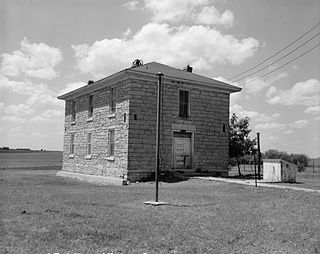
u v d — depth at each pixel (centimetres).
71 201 1380
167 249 766
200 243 813
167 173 2384
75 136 3102
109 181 2400
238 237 874
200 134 2583
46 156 9612
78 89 2953
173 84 2480
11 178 2758
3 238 809
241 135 3114
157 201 1380
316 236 892
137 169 2308
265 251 773
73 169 3080
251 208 1273
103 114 2641
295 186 1955
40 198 1467
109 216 1077
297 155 5322
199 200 1469
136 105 2330
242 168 4484
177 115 2486
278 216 1127
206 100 2630
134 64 2702
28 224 943
